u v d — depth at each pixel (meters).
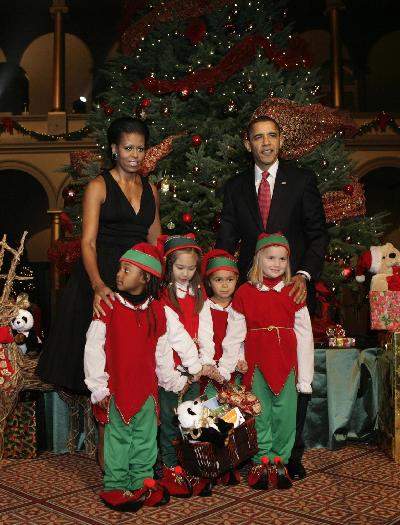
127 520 2.45
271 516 2.48
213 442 2.63
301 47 5.88
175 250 3.01
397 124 14.63
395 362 3.40
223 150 5.16
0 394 3.43
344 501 2.67
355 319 11.98
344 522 2.39
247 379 3.03
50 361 3.14
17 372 3.46
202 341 3.00
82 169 5.86
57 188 14.46
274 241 3.04
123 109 5.78
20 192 17.50
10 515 2.50
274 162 3.39
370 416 3.84
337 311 6.11
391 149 14.51
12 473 3.19
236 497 2.75
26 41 18.16
